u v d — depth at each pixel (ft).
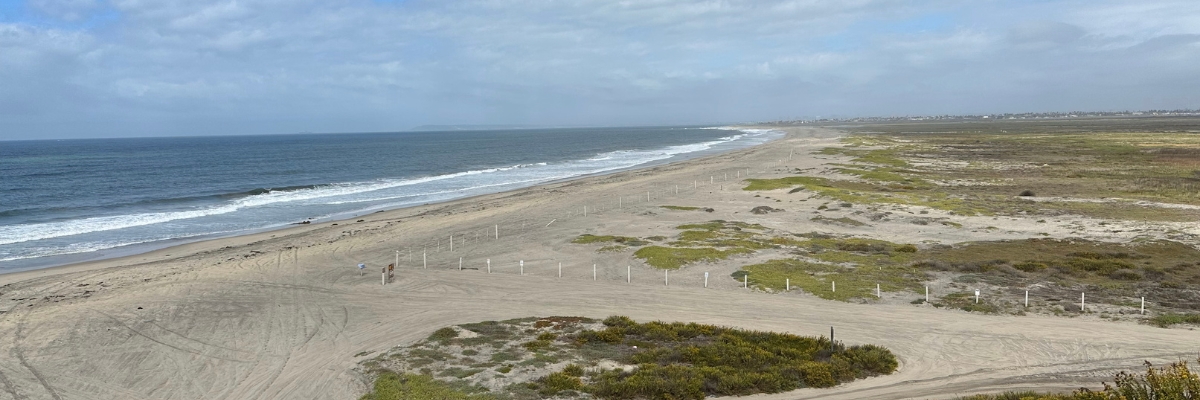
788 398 56.80
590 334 72.54
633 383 57.11
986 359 65.62
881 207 164.96
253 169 352.08
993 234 133.49
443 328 75.77
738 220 154.30
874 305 85.87
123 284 99.81
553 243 129.39
